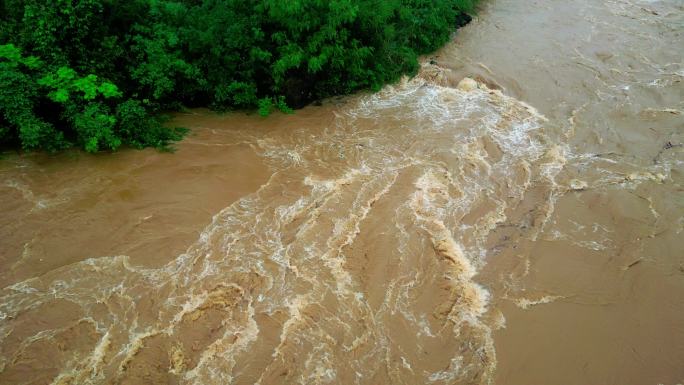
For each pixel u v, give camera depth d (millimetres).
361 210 8953
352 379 6484
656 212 8969
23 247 7797
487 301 7492
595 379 6512
